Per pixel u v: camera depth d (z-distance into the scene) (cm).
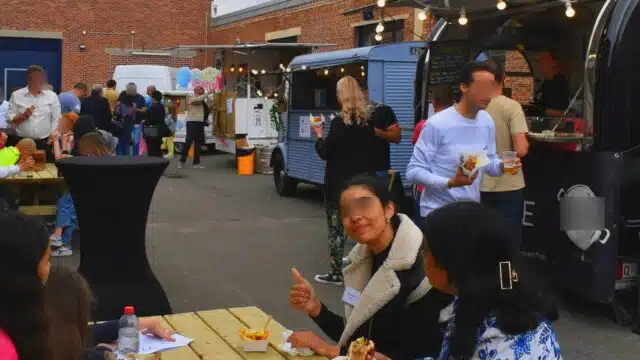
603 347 605
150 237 1027
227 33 3028
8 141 1078
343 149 712
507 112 621
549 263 688
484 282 235
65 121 952
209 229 1090
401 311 347
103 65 3159
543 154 685
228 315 438
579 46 932
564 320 675
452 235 238
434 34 882
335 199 734
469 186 535
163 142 2038
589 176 644
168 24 3206
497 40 917
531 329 231
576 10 877
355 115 704
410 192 1095
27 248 214
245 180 1680
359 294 371
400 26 1858
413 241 346
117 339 382
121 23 3166
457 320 237
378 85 1139
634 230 644
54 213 890
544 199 687
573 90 944
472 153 515
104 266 506
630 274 646
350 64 1198
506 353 230
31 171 874
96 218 500
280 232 1071
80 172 493
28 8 3075
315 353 369
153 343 382
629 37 630
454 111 543
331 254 777
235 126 1791
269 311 691
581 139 647
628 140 638
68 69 3134
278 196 1434
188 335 398
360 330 354
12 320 209
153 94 1889
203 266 863
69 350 250
